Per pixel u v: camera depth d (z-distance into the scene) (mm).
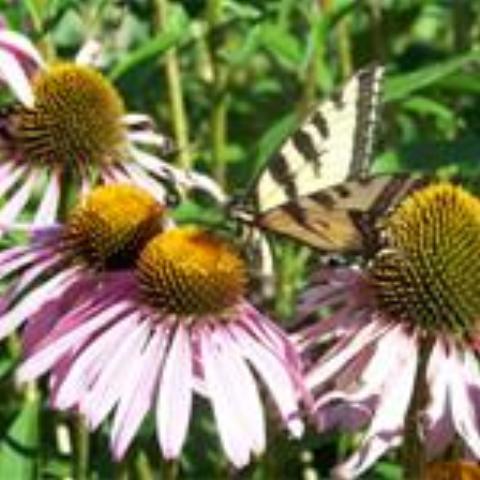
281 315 780
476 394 613
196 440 784
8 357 752
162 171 761
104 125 748
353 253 624
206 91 916
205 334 623
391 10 968
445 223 626
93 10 883
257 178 629
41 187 741
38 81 749
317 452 792
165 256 628
